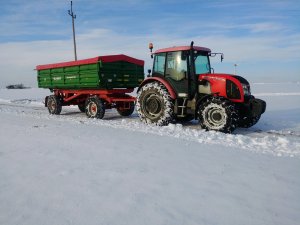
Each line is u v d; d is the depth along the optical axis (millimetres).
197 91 8133
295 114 11961
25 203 3143
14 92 37375
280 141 6504
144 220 2740
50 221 2752
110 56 10180
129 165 4383
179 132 7293
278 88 41438
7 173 4113
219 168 4258
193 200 3166
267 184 3637
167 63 8625
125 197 3244
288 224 2680
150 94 8789
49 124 8672
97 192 3387
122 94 10992
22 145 5785
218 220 2740
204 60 8617
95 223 2697
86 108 10766
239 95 7453
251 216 2818
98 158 4762
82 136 6621
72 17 20781
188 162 4547
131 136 6668
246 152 5324
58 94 12391
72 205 3070
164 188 3494
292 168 4316
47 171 4152
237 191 3412
